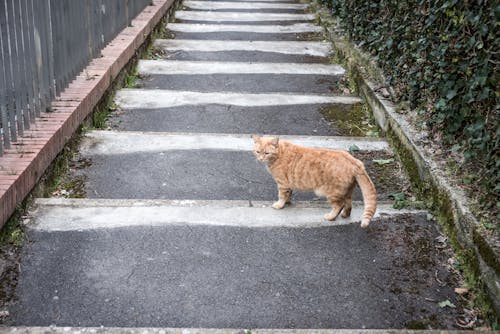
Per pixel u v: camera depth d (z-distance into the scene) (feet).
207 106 12.94
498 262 6.90
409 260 8.00
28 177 8.20
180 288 7.32
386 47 13.03
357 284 7.53
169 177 9.93
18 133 8.97
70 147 10.25
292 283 7.50
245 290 7.34
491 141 8.11
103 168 10.05
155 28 17.95
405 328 6.87
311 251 8.12
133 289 7.25
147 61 15.55
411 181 9.78
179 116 12.46
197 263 7.78
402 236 8.44
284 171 8.73
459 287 7.52
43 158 8.77
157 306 7.01
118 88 13.51
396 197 9.33
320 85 14.62
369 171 10.29
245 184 9.87
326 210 9.00
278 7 22.93
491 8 8.20
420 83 10.81
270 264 7.83
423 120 10.69
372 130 12.12
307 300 7.23
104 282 7.34
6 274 7.37
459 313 7.12
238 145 11.07
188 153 10.71
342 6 17.31
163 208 8.84
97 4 13.06
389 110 11.50
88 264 7.63
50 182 9.31
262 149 8.64
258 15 21.39
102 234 8.19
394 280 7.63
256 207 9.00
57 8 10.44
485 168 8.18
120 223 8.43
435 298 7.33
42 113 9.99
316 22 20.52
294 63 15.94
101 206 8.79
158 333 6.48
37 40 9.50
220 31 19.12
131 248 7.97
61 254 7.77
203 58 16.40
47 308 6.89
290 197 9.16
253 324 6.82
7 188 7.55
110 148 10.66
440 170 8.98
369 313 7.06
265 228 8.53
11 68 8.59
